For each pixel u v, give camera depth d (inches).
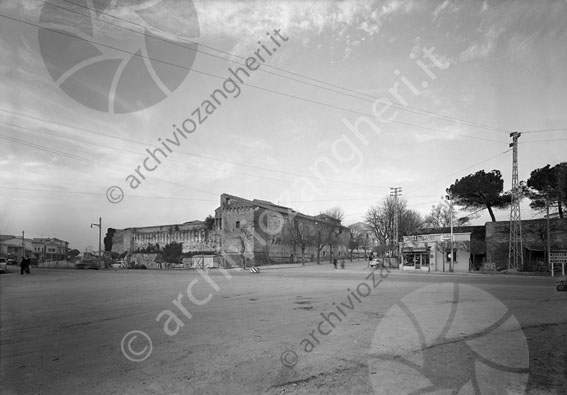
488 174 2190.0
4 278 1124.5
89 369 214.1
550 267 1556.3
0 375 203.8
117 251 3181.6
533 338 277.0
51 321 365.7
